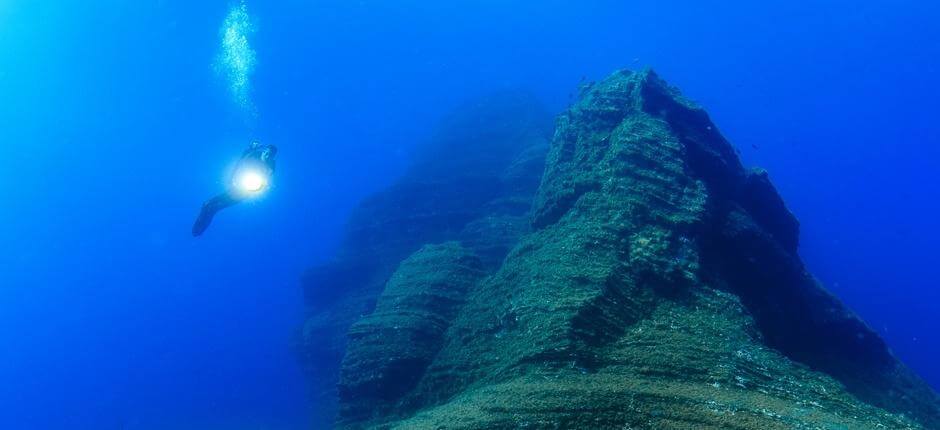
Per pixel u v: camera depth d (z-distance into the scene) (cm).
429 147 5281
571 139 2323
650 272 1580
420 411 1558
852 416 1165
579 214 1917
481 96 5706
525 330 1488
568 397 1121
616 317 1443
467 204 3659
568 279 1581
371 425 1623
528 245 1995
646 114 2092
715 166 2050
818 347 1964
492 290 1919
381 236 3759
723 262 1814
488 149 4419
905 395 1906
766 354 1360
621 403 1098
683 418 1055
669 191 1820
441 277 2122
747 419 1055
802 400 1196
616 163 1920
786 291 1916
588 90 2603
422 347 1803
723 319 1473
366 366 1786
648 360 1294
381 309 2039
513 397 1165
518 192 3416
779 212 2252
